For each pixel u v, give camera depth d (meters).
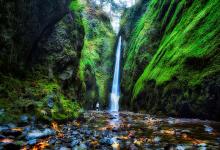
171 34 22.53
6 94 7.29
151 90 20.53
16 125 6.06
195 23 17.09
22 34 9.80
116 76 40.78
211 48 13.07
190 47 15.85
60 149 4.64
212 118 11.52
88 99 28.58
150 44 29.50
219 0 15.30
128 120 12.14
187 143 5.63
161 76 18.70
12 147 4.44
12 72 8.96
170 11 26.59
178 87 14.96
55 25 14.28
